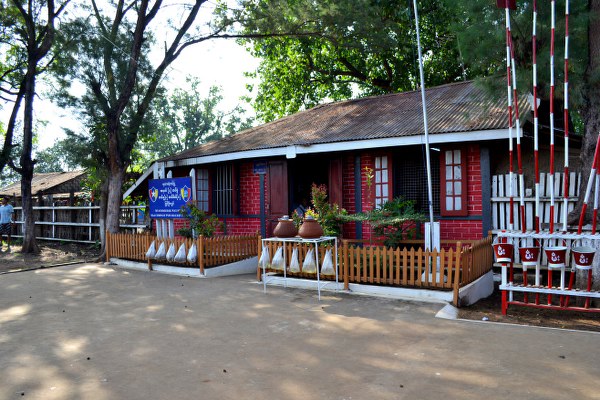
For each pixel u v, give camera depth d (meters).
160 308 7.95
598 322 7.00
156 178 14.21
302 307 7.79
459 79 23.50
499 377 4.68
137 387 4.64
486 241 9.15
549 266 7.05
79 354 5.66
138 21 13.98
